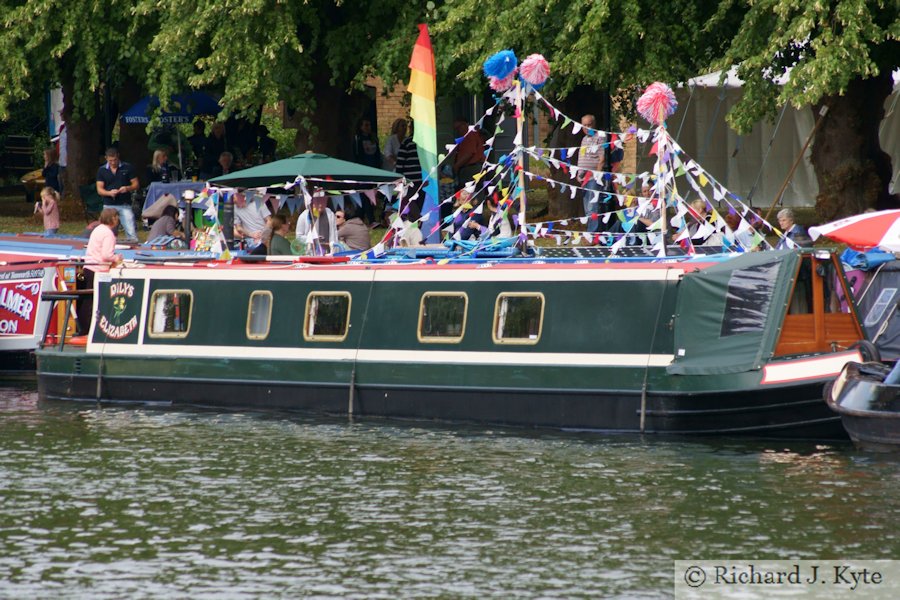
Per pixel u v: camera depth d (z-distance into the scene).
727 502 49.00
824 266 59.91
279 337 68.19
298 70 105.12
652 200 67.38
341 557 43.53
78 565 43.12
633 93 113.38
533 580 41.12
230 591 40.56
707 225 65.06
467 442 59.84
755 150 122.94
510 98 69.12
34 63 116.88
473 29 94.00
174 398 70.69
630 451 57.22
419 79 76.62
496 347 63.12
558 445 58.72
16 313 81.44
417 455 57.22
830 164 93.69
